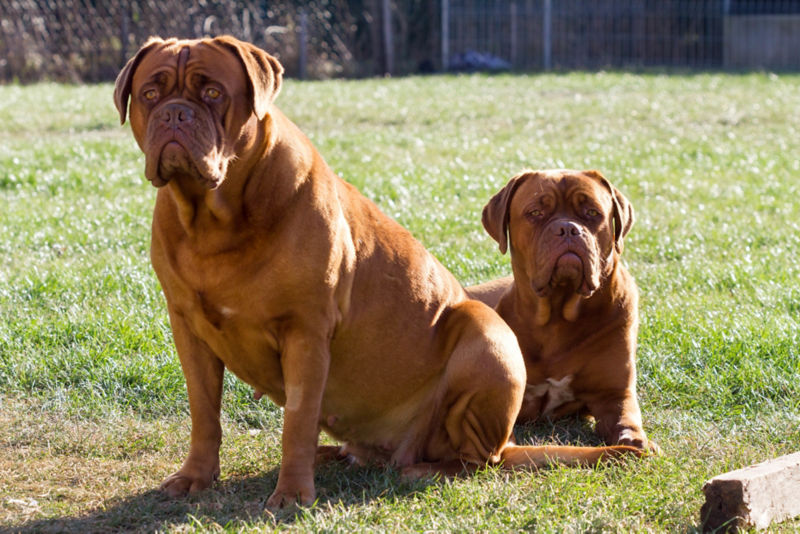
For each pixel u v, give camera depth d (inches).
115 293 327.0
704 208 492.7
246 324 182.5
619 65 1434.5
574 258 218.4
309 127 778.8
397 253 206.5
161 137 166.7
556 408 246.4
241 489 196.2
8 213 455.8
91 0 1144.8
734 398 247.4
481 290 277.7
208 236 176.7
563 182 231.5
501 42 1413.6
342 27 1307.8
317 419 187.0
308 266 180.2
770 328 283.9
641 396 253.4
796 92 1026.1
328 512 178.9
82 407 240.1
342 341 196.9
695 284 348.8
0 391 251.1
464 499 184.1
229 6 1198.9
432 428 212.2
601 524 170.4
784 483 172.9
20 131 740.7
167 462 211.6
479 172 587.5
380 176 554.3
